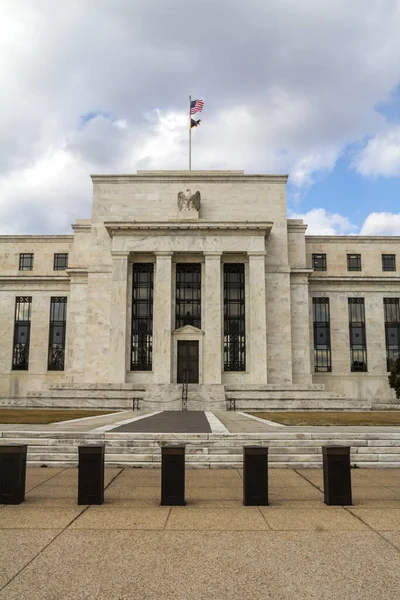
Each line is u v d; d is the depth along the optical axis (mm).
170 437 19125
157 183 56969
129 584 7508
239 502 12430
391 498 12914
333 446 12438
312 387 45625
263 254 52906
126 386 44750
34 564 8250
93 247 55531
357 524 10531
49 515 11133
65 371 57375
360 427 23281
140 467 17250
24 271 61312
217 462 17547
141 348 53500
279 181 57156
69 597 7070
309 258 60875
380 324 59156
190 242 53094
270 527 10312
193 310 54469
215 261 52812
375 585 7488
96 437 19203
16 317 60250
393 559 8523
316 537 9664
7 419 27828
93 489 12164
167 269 52656
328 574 7887
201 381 51812
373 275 60594
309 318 58844
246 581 7625
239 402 41219
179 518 10938
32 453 18172
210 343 51531
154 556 8633
